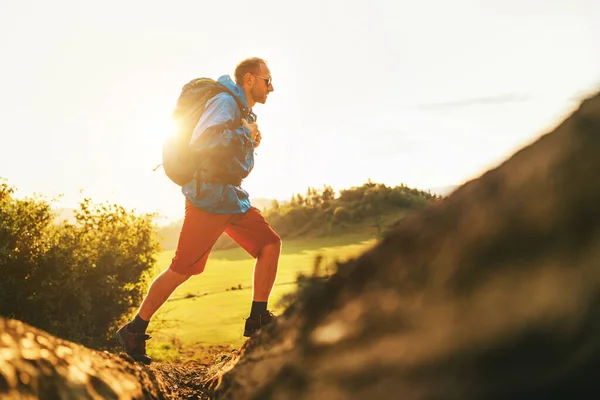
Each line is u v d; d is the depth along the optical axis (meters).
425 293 0.80
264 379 1.17
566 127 0.81
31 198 6.90
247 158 2.72
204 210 2.59
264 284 2.79
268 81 2.96
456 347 0.62
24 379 1.02
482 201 0.85
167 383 2.46
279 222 129.25
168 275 2.58
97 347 7.21
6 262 6.43
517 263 0.66
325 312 1.13
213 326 11.33
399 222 1.11
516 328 0.57
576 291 0.54
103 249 7.74
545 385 0.52
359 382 0.74
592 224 0.60
